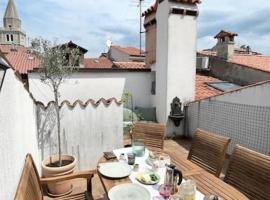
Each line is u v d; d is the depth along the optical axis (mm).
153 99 8875
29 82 7008
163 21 7867
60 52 4414
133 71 8641
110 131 5184
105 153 3551
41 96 7121
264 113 5199
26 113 3400
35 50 4250
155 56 9070
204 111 7152
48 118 4633
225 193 2457
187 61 7938
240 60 11148
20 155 2633
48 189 4133
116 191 2426
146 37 10070
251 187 2617
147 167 3100
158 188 2525
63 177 3088
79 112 4902
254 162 2652
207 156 3523
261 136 5305
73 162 4328
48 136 4664
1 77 1848
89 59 19469
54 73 4336
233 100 6047
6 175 1938
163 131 4359
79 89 7828
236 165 2871
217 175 3268
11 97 2354
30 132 3730
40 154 4617
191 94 8102
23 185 2113
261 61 11344
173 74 7809
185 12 7656
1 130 1865
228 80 10766
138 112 8336
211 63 11672
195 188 2338
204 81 10234
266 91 5121
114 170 2939
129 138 6141
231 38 11086
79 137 4941
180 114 7887
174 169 2475
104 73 8172
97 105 5023
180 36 7754
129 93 8547
